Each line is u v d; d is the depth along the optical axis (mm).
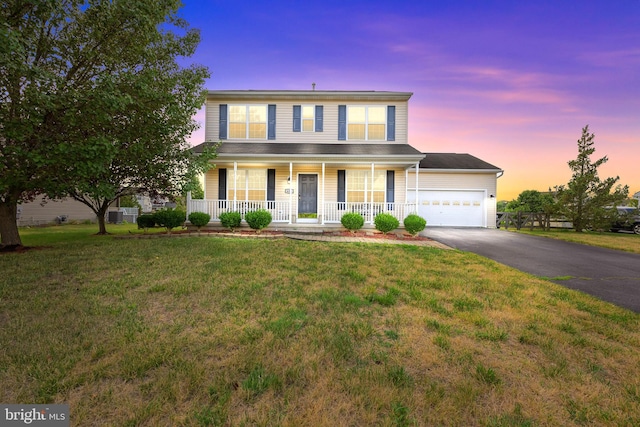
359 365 2508
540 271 6473
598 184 15477
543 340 3031
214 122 13977
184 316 3486
